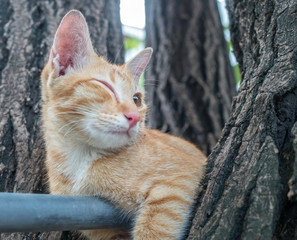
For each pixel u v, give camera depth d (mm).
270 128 383
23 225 343
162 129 709
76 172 456
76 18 469
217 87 732
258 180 367
